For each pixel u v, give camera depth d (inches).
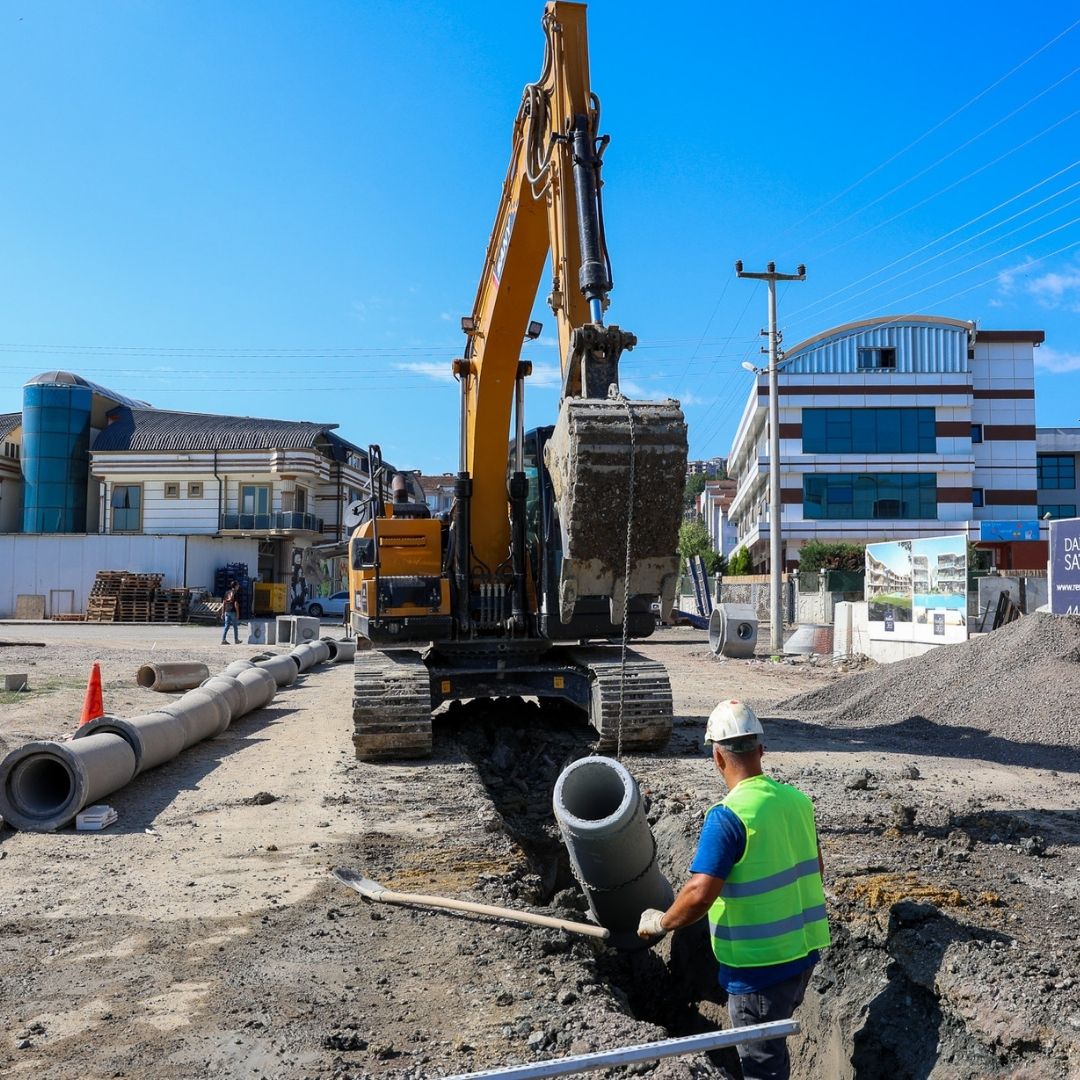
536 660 468.1
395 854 291.9
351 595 529.7
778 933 151.7
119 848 300.5
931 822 316.5
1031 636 569.9
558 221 359.3
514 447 479.8
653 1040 171.6
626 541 312.5
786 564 1876.2
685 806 342.0
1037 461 2087.8
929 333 1879.9
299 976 200.8
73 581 1787.6
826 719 589.6
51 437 2043.6
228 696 528.1
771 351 1102.4
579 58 362.0
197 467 2005.4
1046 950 206.7
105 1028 176.9
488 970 204.1
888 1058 198.8
